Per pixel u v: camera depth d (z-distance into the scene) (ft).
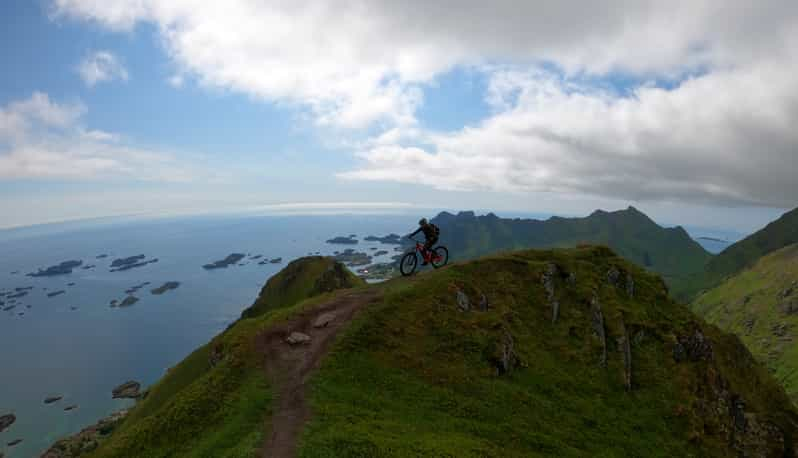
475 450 69.51
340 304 111.75
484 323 111.65
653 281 171.53
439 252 134.41
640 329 140.87
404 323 102.78
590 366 119.44
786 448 136.15
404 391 83.15
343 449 60.59
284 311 114.21
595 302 141.90
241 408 74.18
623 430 99.86
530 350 115.24
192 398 79.92
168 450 69.05
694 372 134.10
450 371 93.50
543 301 135.85
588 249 172.35
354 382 81.92
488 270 138.41
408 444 64.44
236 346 94.79
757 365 173.37
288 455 59.41
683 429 109.09
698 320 172.55
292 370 84.84
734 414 136.87
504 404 89.76
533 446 79.77
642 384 122.42
